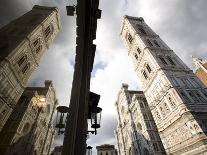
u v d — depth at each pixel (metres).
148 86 45.94
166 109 37.56
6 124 42.22
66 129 4.68
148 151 48.03
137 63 53.06
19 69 39.72
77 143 5.16
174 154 34.31
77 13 6.58
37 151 51.91
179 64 44.03
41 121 55.31
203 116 30.81
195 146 28.73
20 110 46.28
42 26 50.94
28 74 44.97
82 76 6.55
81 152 5.06
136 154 53.22
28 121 47.53
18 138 42.03
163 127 38.28
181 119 32.31
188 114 30.80
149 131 47.94
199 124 29.12
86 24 6.89
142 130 51.59
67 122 4.86
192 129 29.50
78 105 5.45
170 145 35.75
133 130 56.31
